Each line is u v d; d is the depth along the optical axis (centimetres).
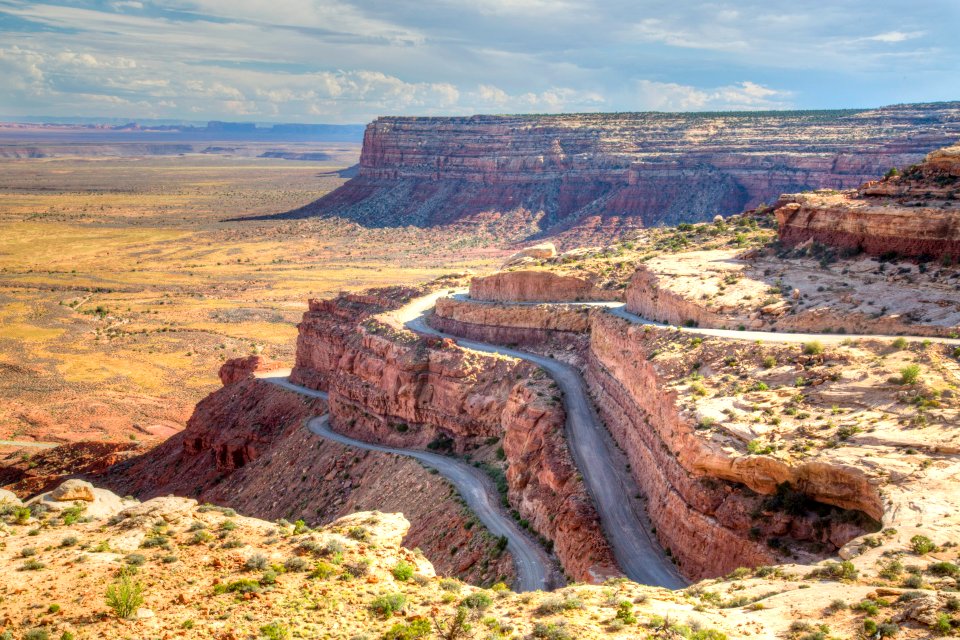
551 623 3475
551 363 9656
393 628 3416
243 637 3319
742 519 5100
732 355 6300
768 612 3656
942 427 4766
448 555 7300
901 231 7281
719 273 8188
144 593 3666
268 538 4322
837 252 7781
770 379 5844
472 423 9456
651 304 8369
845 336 6369
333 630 3419
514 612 3706
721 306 7356
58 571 3891
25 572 3878
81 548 4181
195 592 3691
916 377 5194
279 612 3522
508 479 8031
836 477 4750
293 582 3825
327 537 4266
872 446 4806
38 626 3362
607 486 6844
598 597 3981
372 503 9119
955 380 5141
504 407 9162
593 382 8706
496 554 6819
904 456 4653
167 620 3428
